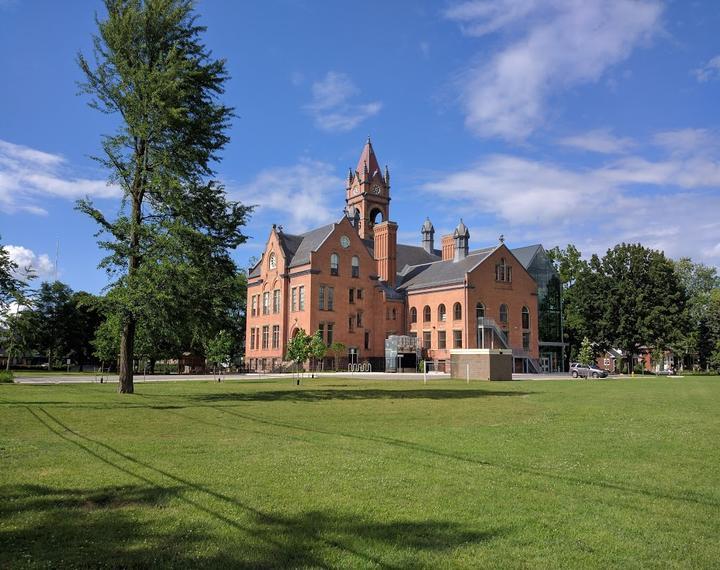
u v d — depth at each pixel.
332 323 70.56
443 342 72.88
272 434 15.37
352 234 73.62
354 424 17.58
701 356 96.94
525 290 75.88
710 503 8.80
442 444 13.80
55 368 87.25
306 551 6.71
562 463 11.58
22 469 10.77
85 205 25.27
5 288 33.00
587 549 6.85
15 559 6.44
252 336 79.44
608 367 101.06
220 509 8.28
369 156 97.69
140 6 27.61
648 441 14.43
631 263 81.62
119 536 7.18
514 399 27.62
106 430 15.83
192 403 23.89
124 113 27.03
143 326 26.98
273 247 76.06
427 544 6.96
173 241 25.02
